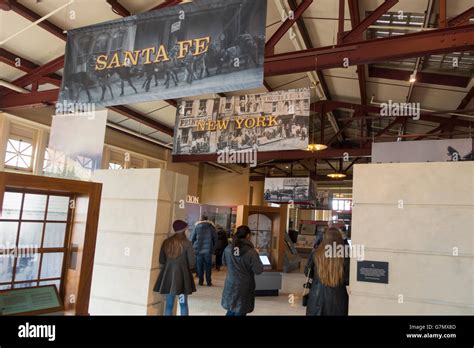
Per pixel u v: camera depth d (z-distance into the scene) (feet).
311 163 64.80
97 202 8.25
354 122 36.70
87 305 8.04
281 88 28.91
